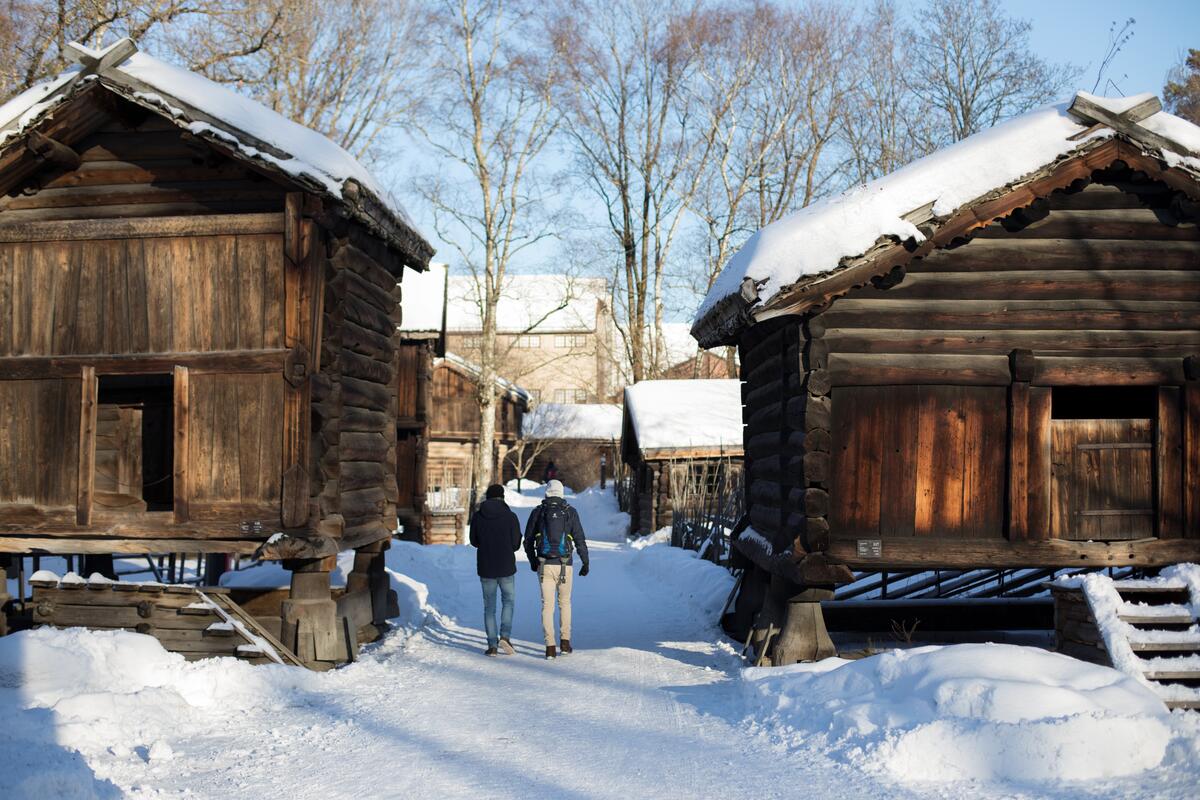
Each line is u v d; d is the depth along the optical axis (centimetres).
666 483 3050
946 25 3697
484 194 3359
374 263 1129
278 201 991
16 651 804
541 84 3375
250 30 2488
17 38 1958
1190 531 931
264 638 951
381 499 1184
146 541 973
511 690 890
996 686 641
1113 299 937
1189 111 3506
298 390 957
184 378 969
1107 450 938
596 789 578
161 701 765
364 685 912
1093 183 941
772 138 3850
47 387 992
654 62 3897
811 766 618
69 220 999
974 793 552
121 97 966
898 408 926
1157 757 586
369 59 3198
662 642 1182
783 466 987
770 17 3850
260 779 597
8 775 498
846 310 918
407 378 2741
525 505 4062
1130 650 807
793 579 905
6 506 987
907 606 1123
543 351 6800
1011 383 926
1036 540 920
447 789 578
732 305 959
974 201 884
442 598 1597
